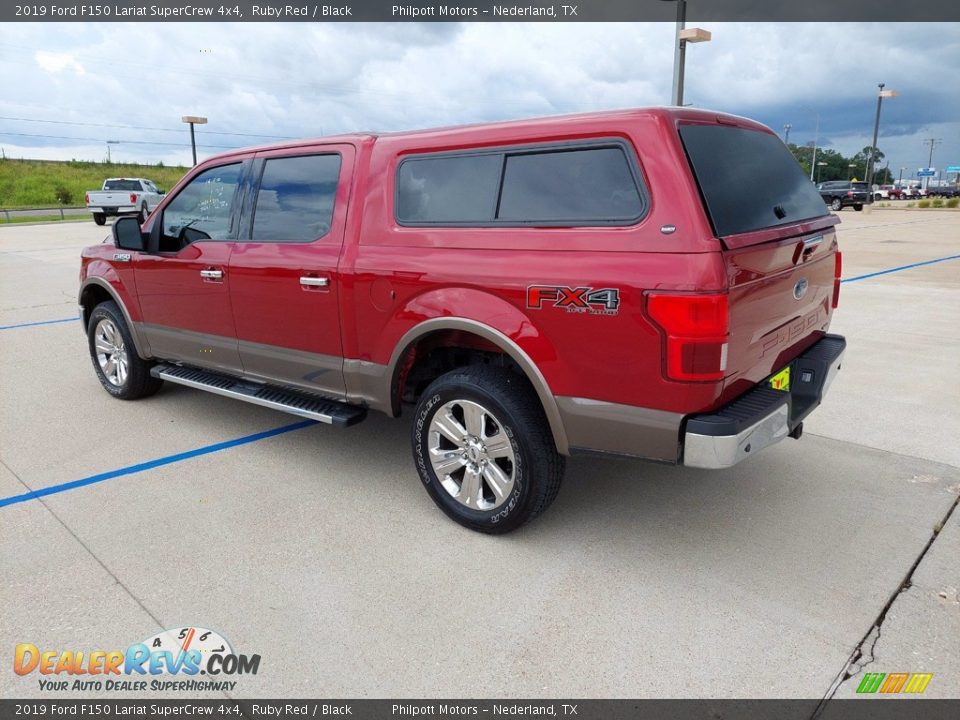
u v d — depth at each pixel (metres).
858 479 3.94
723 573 3.04
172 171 67.12
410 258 3.32
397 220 3.44
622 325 2.70
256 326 4.10
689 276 2.54
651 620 2.73
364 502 3.70
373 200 3.53
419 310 3.29
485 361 3.56
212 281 4.27
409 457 4.31
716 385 2.62
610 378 2.79
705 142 2.87
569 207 2.88
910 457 4.22
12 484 3.89
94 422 4.90
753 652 2.55
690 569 3.07
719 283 2.52
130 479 3.96
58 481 3.93
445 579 3.01
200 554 3.18
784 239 2.98
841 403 5.17
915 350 6.66
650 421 2.74
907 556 3.16
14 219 29.62
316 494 3.79
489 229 3.10
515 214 3.04
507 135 3.07
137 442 4.53
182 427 4.81
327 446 4.48
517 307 2.98
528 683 2.41
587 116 2.88
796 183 3.57
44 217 31.00
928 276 11.67
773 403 2.83
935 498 3.71
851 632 2.65
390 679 2.43
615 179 2.77
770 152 3.42
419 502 3.71
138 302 4.86
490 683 2.41
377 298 3.46
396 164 3.46
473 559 3.16
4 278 12.19
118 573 3.03
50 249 17.27
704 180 2.69
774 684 2.40
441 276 3.20
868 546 3.24
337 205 3.67
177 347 4.69
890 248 16.80
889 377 5.80
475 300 3.10
